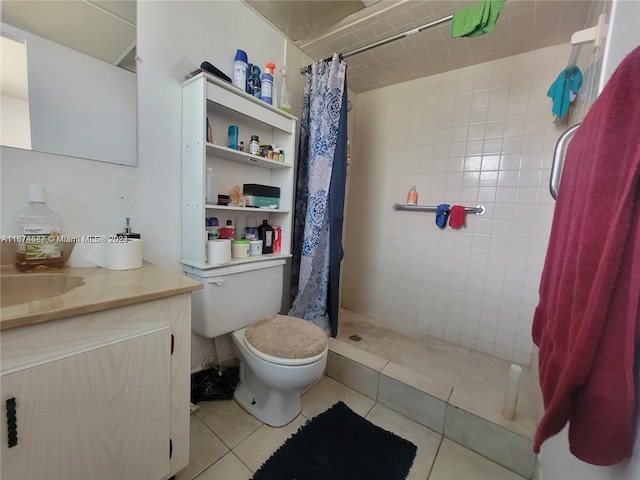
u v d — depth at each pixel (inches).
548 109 63.6
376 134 89.2
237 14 55.8
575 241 19.2
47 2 35.0
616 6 28.7
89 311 25.0
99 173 40.6
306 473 40.9
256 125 61.4
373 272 91.9
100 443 27.3
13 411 21.9
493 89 69.8
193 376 56.1
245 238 60.3
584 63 52.6
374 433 49.4
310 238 65.4
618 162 15.8
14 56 33.2
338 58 62.2
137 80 43.3
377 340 75.9
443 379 58.3
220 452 43.5
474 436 46.8
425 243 81.6
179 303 32.3
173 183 49.1
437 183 78.7
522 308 68.6
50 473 24.4
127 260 37.9
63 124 36.9
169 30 46.3
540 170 65.0
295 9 57.7
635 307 14.3
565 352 19.3
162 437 32.3
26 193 34.7
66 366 24.3
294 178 71.2
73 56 37.2
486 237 72.2
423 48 66.3
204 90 44.9
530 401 51.1
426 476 42.1
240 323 54.0
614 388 15.2
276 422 49.1
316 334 49.4
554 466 33.0
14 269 33.7
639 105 15.0
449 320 78.5
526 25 56.9
